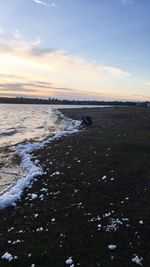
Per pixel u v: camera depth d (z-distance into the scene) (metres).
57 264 10.55
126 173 20.89
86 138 37.12
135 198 16.67
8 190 20.02
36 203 16.73
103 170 21.92
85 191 18.03
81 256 11.08
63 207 15.81
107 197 16.95
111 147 29.62
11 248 11.74
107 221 13.96
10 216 15.27
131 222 13.82
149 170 21.41
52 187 19.17
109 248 11.59
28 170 24.91
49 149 32.19
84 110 129.25
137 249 11.58
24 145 36.56
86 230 13.09
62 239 12.27
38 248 11.58
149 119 61.47
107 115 83.69
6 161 29.09
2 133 51.09
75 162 24.86
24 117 103.25
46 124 71.75
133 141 32.16
